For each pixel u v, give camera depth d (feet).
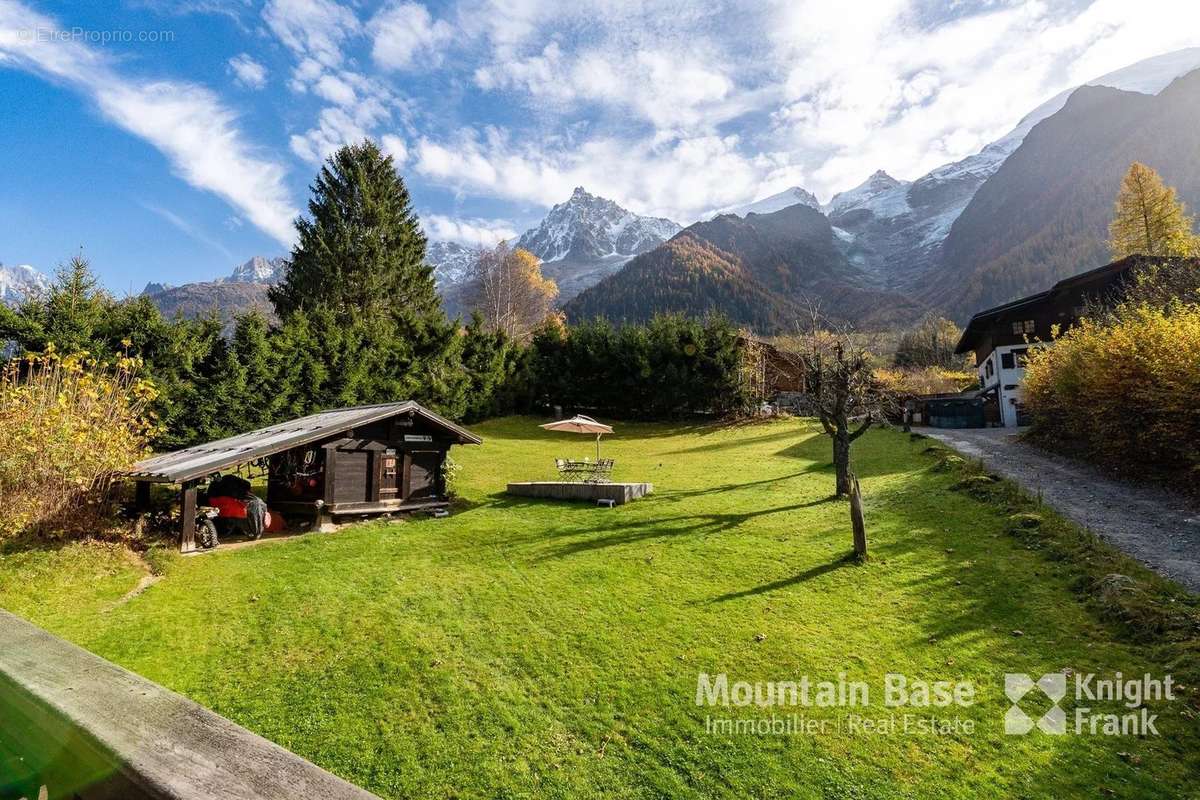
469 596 31.12
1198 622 22.56
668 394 119.34
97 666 5.24
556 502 54.34
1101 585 26.68
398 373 99.40
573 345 127.85
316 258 110.32
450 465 61.46
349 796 3.39
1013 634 24.21
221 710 20.47
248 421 73.87
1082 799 15.57
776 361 143.95
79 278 62.64
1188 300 63.98
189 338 70.08
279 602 30.32
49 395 37.35
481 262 203.31
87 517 36.58
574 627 26.91
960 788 16.20
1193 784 15.83
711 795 16.35
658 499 53.26
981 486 45.62
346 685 22.18
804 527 41.32
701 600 29.55
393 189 125.08
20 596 27.73
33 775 4.50
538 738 18.98
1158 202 138.41
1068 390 59.47
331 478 47.21
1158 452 46.39
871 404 53.21
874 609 27.58
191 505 38.73
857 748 18.06
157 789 3.38
